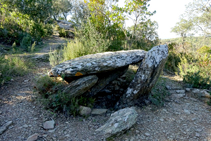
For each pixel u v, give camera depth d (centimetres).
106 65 384
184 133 296
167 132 297
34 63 634
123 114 305
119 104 392
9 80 436
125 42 802
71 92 345
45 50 922
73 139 257
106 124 294
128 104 389
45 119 298
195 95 482
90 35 687
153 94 443
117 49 738
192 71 595
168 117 356
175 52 896
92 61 387
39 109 322
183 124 328
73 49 564
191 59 760
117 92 439
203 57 728
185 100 454
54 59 539
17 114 295
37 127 272
